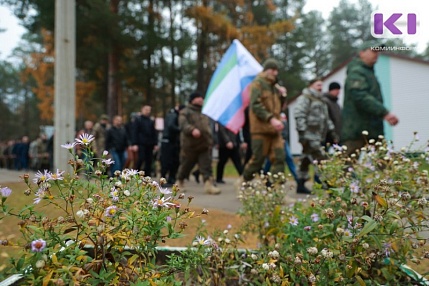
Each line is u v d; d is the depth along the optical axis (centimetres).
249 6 3366
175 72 3123
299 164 656
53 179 120
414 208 159
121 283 120
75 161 125
